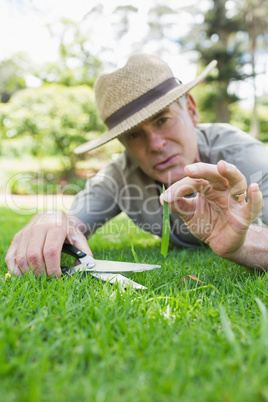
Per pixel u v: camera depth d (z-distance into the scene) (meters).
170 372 0.71
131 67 1.95
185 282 1.33
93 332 0.91
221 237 1.27
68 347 0.83
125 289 1.30
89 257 1.55
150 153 2.02
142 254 2.19
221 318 0.92
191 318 1.02
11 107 13.26
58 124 12.87
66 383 0.67
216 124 2.35
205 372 0.71
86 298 1.17
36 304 1.08
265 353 0.77
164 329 0.94
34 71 16.80
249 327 0.95
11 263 1.54
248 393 0.63
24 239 1.56
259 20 15.73
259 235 1.44
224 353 0.81
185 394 0.65
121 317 0.98
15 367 0.75
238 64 14.37
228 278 1.42
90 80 16.89
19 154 14.73
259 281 1.29
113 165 2.54
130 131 1.99
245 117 21.55
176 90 1.91
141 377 0.69
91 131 13.55
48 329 0.92
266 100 21.66
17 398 0.65
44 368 0.73
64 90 13.25
